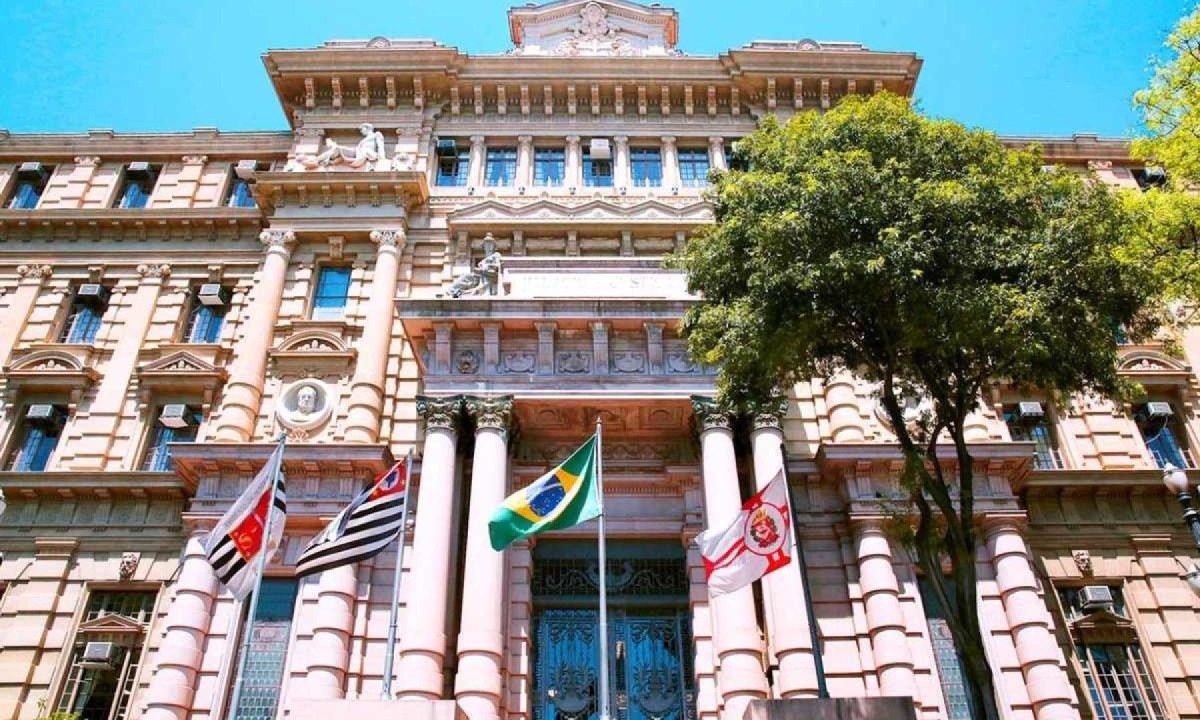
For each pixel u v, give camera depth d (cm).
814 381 2659
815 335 1620
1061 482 2494
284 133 3297
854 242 1570
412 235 2966
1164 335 2875
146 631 2262
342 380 2625
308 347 2686
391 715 1470
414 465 2408
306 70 3262
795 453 2512
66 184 3216
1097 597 2333
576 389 2309
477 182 3145
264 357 2648
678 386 2325
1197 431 2723
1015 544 2245
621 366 2366
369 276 2862
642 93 3350
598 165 3250
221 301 2897
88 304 2952
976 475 2355
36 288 2945
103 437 2578
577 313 2369
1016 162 1677
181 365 2711
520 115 3347
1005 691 2083
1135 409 2777
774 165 1766
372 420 2508
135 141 3300
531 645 2230
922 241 1509
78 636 2259
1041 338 1478
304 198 2991
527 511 1752
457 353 2380
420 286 2848
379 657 2136
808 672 1945
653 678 2236
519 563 2275
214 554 1783
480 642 1917
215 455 2314
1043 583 2395
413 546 2133
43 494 2442
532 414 2402
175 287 2939
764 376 1673
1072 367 1536
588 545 2406
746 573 1648
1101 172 3306
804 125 1784
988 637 2159
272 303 2758
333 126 3222
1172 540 2472
